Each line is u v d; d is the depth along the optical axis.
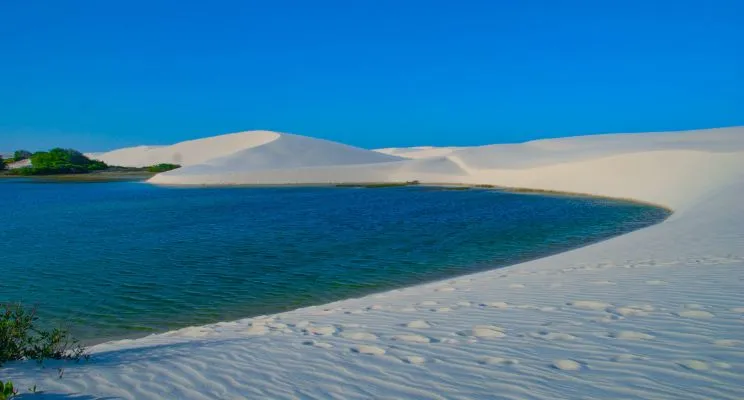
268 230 21.48
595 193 39.56
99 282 12.15
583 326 5.59
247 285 11.64
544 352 4.76
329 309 8.31
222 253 15.95
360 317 7.23
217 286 11.59
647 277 8.23
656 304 6.30
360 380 4.32
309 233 20.33
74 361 5.41
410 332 5.98
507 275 10.09
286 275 12.62
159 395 4.12
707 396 3.52
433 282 11.23
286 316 8.04
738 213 18.06
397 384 4.17
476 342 5.30
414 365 4.65
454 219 24.39
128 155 157.12
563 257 12.29
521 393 3.80
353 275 12.47
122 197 46.91
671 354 4.41
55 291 11.30
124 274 13.02
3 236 20.70
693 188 30.48
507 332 5.60
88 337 8.05
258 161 84.31
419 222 23.44
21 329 5.90
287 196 45.09
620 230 18.98
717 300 6.26
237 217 27.28
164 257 15.41
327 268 13.38
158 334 7.81
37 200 43.88
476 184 58.50
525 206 30.69
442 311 7.04
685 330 5.10
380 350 5.26
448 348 5.15
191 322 8.89
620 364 4.27
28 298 10.68
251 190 57.16
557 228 20.09
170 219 26.80
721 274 7.95
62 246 17.88
